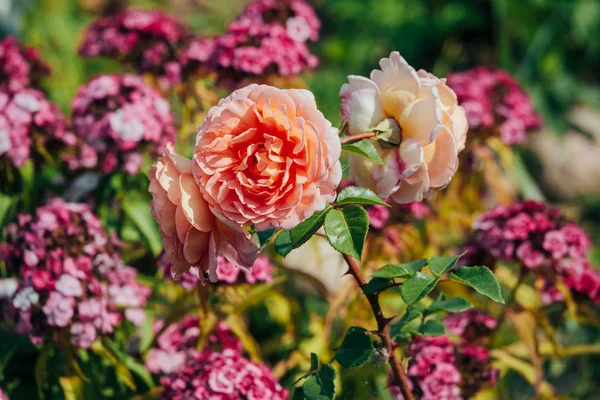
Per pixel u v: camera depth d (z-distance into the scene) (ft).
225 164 2.06
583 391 4.06
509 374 3.63
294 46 3.67
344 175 3.23
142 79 3.78
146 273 3.60
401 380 2.50
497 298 2.25
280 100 2.05
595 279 3.23
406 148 2.24
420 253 3.51
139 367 3.20
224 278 3.02
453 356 3.02
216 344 3.21
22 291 2.94
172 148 2.11
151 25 3.81
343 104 2.30
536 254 3.15
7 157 3.38
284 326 3.43
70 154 3.59
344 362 2.45
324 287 3.50
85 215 3.07
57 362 3.24
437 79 2.30
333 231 2.17
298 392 2.47
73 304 2.93
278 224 2.06
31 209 3.64
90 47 3.95
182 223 2.09
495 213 3.30
